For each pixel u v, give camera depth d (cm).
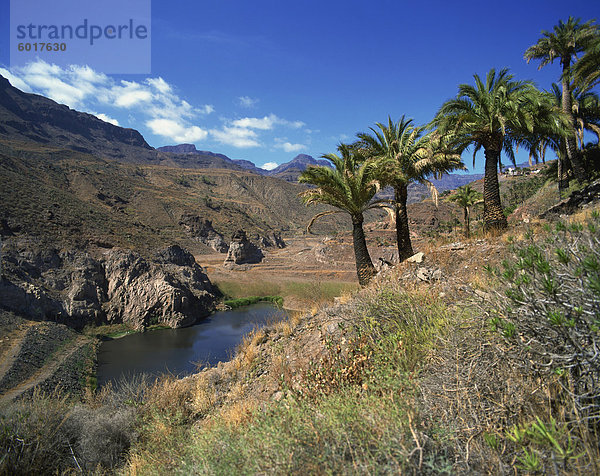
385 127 1456
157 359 3172
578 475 145
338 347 509
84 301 4384
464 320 289
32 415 577
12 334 3067
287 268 8550
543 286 200
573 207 1188
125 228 8019
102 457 550
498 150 1248
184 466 344
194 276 6312
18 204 6241
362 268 1318
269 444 241
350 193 1287
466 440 206
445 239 1201
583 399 179
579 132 1870
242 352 858
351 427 234
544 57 2066
